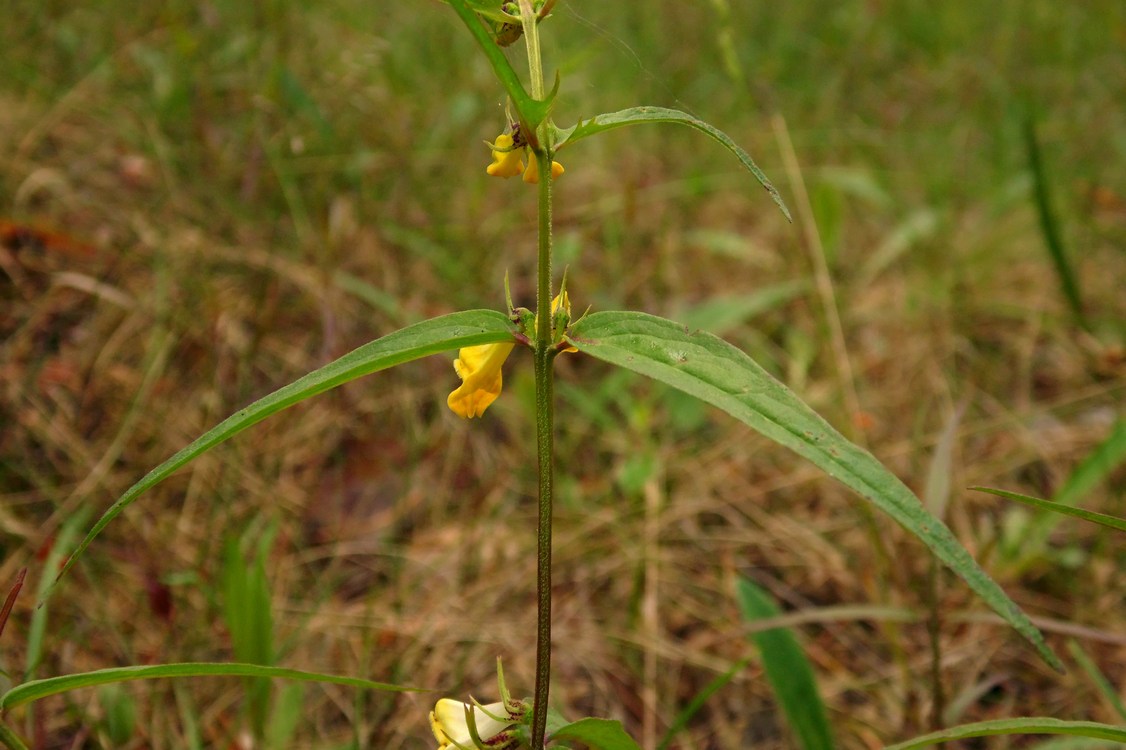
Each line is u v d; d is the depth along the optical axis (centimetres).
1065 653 35
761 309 50
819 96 71
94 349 41
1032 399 47
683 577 38
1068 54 77
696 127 23
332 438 41
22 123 47
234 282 45
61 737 31
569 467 42
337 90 51
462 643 35
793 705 30
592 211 54
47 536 35
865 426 45
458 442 42
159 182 47
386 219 49
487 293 48
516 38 24
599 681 34
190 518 37
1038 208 46
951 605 36
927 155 66
